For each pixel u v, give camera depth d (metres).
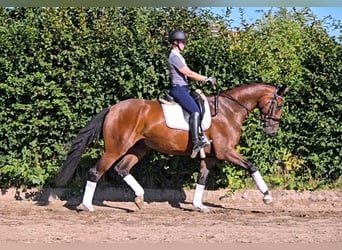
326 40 11.25
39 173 11.05
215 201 11.36
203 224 9.22
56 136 11.06
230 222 9.42
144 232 8.51
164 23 10.95
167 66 10.72
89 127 9.99
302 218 9.88
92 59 10.75
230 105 10.17
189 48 10.83
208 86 10.95
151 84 10.82
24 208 10.55
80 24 10.79
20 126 10.88
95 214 10.04
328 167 11.49
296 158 11.49
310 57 11.30
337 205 11.19
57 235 8.21
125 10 11.00
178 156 11.23
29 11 10.84
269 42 11.36
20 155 11.10
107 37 10.76
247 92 10.23
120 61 10.73
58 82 10.88
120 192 11.38
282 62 11.32
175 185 11.46
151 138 9.95
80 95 10.85
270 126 10.36
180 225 9.12
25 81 10.70
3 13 10.88
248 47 11.02
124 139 9.83
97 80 10.80
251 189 11.48
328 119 11.26
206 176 10.48
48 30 10.72
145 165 11.34
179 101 9.82
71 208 10.62
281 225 9.17
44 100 10.84
